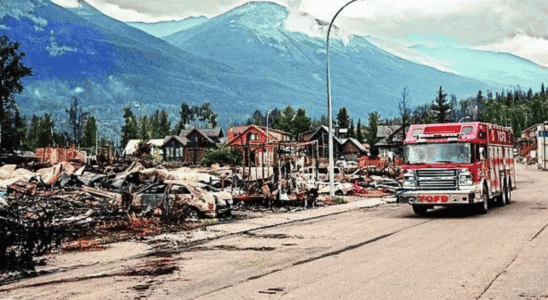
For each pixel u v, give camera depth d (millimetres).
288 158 27234
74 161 51344
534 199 26875
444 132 20031
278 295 7977
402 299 7582
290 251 12297
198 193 19578
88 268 11039
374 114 121625
